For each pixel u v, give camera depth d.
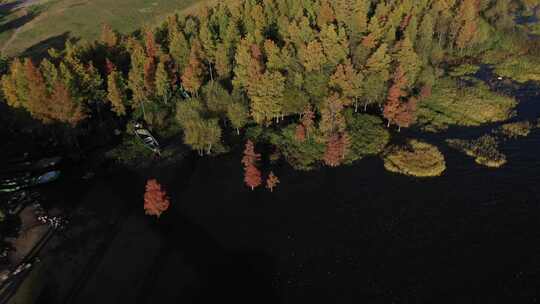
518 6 167.12
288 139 97.12
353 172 86.56
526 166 84.25
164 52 126.06
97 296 64.00
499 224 72.38
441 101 108.12
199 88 115.06
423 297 61.44
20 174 92.12
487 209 75.50
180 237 74.06
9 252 71.88
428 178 83.31
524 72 119.88
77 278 66.94
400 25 131.88
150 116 105.44
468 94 109.88
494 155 87.56
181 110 100.25
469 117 101.56
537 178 81.12
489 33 141.62
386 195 80.19
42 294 64.56
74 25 178.75
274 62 108.94
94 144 101.88
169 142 101.00
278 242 72.06
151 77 111.69
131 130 103.69
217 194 83.88
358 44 120.06
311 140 95.69
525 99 107.44
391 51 115.38
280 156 92.75
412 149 91.38
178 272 67.56
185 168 91.88
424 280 63.91
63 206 82.44
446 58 131.38
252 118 105.94
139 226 77.00
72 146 100.88
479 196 78.31
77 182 89.31
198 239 73.50
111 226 77.19
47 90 98.50
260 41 120.81
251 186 84.44
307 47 106.81
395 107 95.50
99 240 74.06
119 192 85.81
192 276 66.81
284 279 65.62
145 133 102.75
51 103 97.00
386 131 97.12
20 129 107.75
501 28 143.62
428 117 102.81
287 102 100.94
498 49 134.25
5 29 177.62
